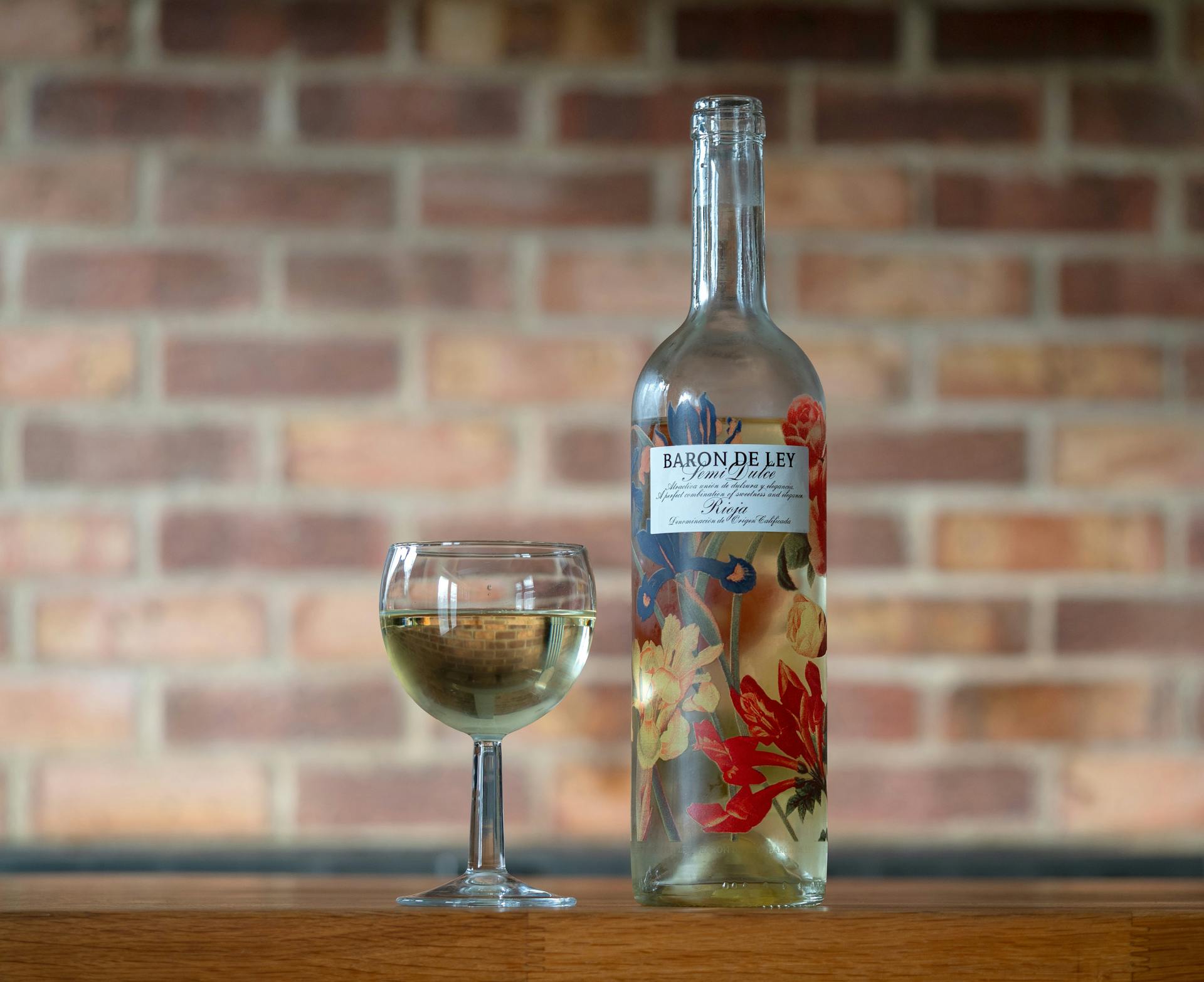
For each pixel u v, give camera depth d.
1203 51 1.73
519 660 0.96
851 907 0.97
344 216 1.69
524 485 1.68
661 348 1.00
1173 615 1.68
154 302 1.68
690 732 0.96
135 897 1.05
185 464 1.67
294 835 1.65
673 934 0.94
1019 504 1.69
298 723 1.66
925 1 1.72
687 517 0.97
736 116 0.99
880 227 1.71
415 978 0.95
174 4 1.70
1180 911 0.96
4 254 1.68
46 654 1.65
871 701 1.67
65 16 1.69
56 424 1.67
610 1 1.71
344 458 1.67
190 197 1.69
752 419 0.97
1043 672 1.67
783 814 0.96
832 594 1.67
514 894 0.98
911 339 1.70
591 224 1.70
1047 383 1.70
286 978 0.95
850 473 1.69
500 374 1.69
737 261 0.99
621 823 1.65
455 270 1.69
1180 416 1.70
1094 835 1.67
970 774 1.66
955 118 1.72
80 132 1.69
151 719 1.65
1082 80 1.72
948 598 1.68
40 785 1.65
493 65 1.71
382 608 0.97
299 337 1.68
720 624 0.97
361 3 1.70
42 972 0.95
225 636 1.66
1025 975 0.95
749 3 1.71
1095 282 1.71
